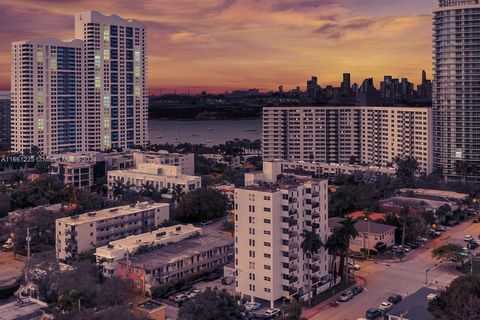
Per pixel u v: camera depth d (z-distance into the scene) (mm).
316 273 198500
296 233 191250
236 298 176375
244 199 190250
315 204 198000
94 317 151875
